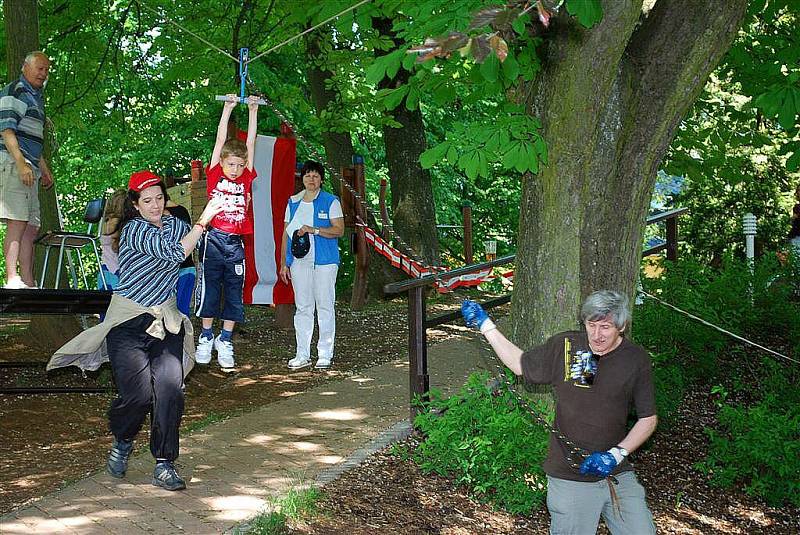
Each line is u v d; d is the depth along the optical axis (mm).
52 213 10320
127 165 22578
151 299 5703
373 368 9656
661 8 6875
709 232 19594
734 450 7613
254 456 6641
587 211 6965
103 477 6098
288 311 12188
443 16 5402
